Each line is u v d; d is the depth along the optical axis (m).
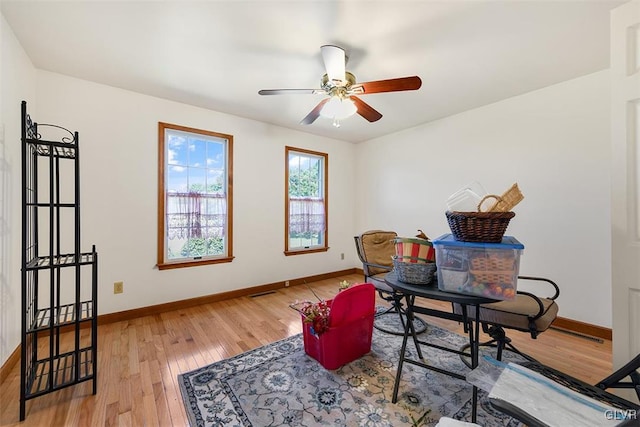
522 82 2.51
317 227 4.30
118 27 1.78
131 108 2.70
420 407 1.51
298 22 1.73
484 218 1.27
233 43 1.95
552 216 2.57
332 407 1.50
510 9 1.62
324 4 1.58
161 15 1.67
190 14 1.66
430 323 2.62
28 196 1.97
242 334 2.38
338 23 1.74
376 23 1.74
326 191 4.38
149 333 2.38
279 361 1.95
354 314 1.96
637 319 1.30
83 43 1.95
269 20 1.71
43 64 2.22
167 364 1.91
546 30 1.80
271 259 3.73
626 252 1.33
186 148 3.09
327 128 3.90
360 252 2.80
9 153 1.78
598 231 2.33
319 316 1.87
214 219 3.29
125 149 2.67
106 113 2.57
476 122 3.13
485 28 1.78
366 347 2.06
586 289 2.38
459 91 2.69
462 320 1.54
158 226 2.86
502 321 1.74
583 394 1.09
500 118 2.92
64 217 2.37
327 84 1.97
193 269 3.08
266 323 2.62
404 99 2.88
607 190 2.28
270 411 1.47
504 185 2.89
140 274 2.75
